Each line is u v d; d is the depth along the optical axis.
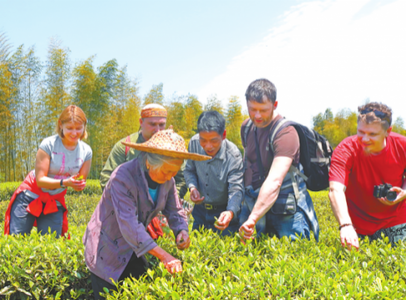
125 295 1.90
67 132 3.30
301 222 2.79
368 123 2.52
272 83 2.65
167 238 2.67
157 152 1.89
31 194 3.48
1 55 17.47
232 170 3.05
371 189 2.86
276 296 1.81
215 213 3.38
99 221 2.17
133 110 21.81
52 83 18.22
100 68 19.36
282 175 2.53
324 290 1.79
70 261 2.59
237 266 2.15
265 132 2.81
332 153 2.90
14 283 2.46
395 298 1.74
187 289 1.97
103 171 3.47
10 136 18.27
